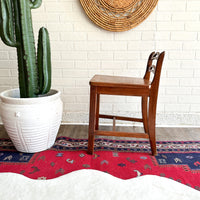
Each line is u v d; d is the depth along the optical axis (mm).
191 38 1568
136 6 1498
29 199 566
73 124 1754
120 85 1093
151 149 1199
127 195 585
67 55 1633
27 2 1062
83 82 1691
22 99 1056
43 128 1125
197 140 1435
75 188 620
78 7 1531
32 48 1129
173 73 1646
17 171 1010
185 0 1498
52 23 1563
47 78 1170
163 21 1543
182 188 628
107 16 1514
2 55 1604
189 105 1708
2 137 1447
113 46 1606
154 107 1134
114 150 1267
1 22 1023
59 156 1172
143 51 1610
